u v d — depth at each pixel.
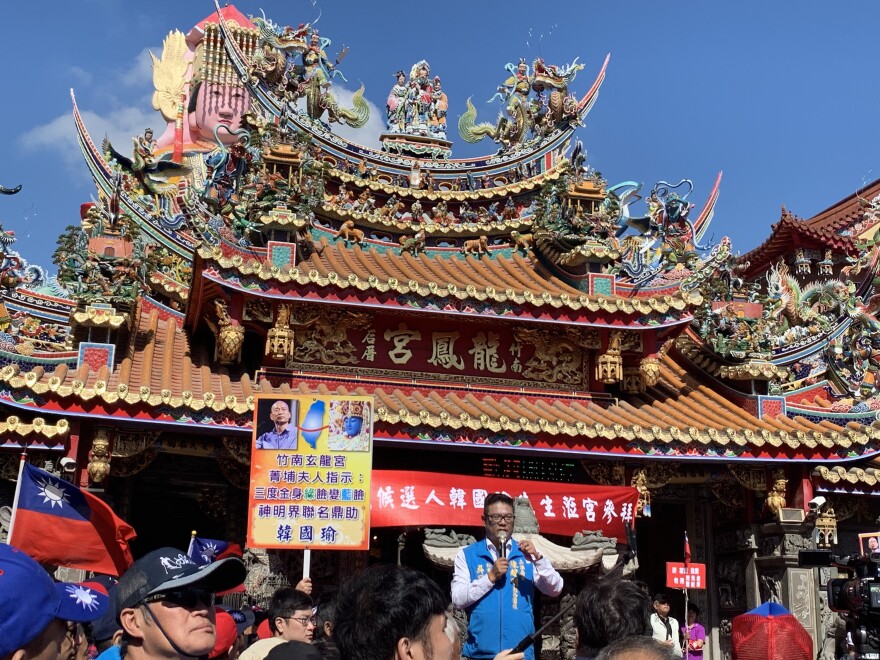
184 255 20.56
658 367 19.25
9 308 19.09
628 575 14.95
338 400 12.77
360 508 12.44
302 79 23.47
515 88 25.41
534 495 16.61
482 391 19.02
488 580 8.70
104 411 15.09
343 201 22.53
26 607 4.11
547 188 21.61
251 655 7.56
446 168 24.27
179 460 18.09
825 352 21.44
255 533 12.26
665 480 18.25
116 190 19.08
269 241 18.41
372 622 4.42
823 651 17.45
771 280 22.81
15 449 15.12
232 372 18.52
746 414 19.14
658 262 21.19
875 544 13.87
